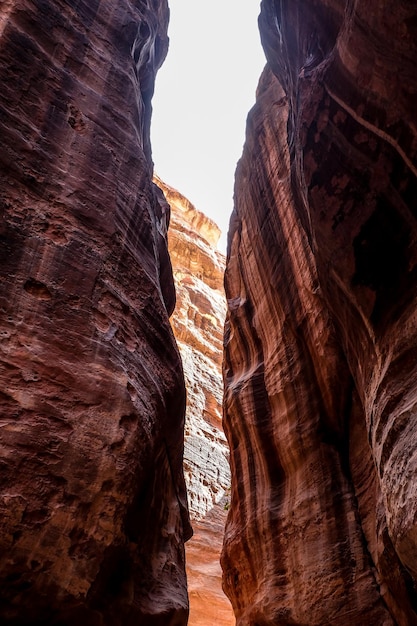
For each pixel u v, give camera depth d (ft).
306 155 22.44
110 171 23.12
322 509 28.55
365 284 19.49
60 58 23.94
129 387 17.97
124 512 15.85
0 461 13.80
